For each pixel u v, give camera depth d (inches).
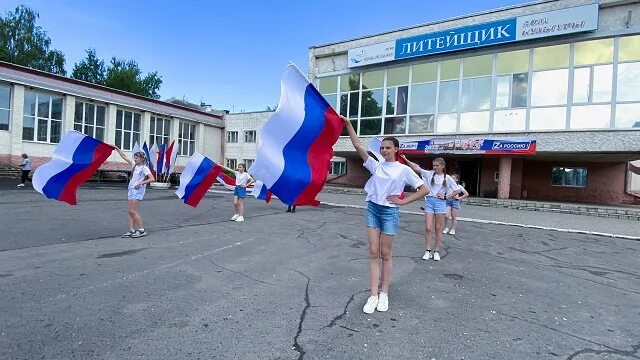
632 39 547.5
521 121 626.2
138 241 268.7
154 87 2236.7
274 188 162.4
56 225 319.9
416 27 719.7
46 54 1752.0
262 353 114.6
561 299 177.2
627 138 540.4
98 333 123.1
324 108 172.2
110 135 1057.5
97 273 187.2
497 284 196.9
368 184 155.5
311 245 275.7
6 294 154.3
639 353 125.0
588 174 752.3
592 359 120.0
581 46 581.3
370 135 778.8
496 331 137.9
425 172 247.8
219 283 179.0
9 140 852.6
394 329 135.6
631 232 392.2
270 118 163.2
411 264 232.4
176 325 131.5
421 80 719.1
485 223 437.4
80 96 974.4
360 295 169.6
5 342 114.9
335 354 115.8
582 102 580.4
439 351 120.7
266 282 183.3
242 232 320.5
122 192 682.2
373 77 775.7
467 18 668.1
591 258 272.8
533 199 750.5
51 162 276.1
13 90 853.8
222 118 1465.3
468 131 671.1
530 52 617.9
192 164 363.3
